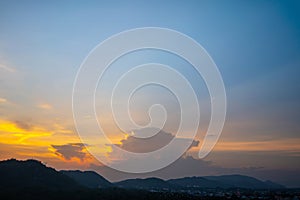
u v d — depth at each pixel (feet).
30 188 507.71
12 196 465.06
